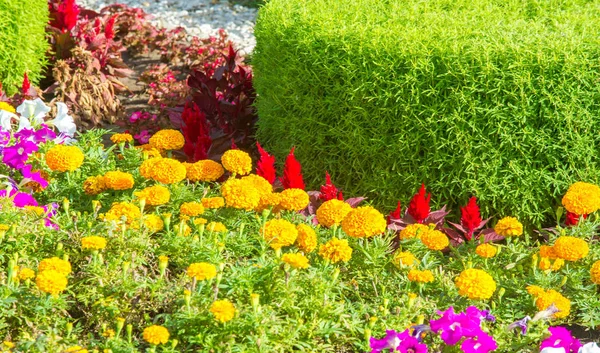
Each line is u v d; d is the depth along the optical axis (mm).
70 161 3787
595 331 3500
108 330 2867
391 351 2877
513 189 4367
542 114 4262
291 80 4816
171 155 4719
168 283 3182
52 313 3000
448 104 4324
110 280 3113
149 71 6668
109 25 6711
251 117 5566
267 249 3467
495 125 4289
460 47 4316
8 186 3627
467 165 4367
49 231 3332
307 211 4242
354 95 4527
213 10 8812
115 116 6215
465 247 3855
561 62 4195
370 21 4836
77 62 6430
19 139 4020
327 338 3012
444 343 2979
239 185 3531
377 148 4547
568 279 3471
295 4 5191
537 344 3086
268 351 2828
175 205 3787
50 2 6758
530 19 4914
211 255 3189
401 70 4387
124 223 3297
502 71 4211
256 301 2811
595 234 3932
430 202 4516
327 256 3252
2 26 5785
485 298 3123
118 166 4266
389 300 3248
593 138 4285
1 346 2719
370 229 3367
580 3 5234
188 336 2820
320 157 4828
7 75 6004
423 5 5199
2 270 3129
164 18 8375
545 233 4246
